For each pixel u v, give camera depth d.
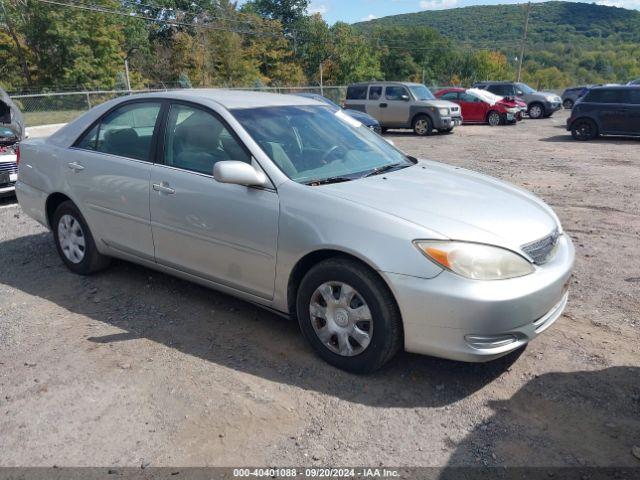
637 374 3.40
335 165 3.92
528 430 2.91
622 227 6.67
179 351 3.70
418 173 4.04
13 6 38.53
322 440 2.84
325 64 60.47
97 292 4.65
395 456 2.73
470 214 3.31
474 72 80.75
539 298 3.12
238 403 3.13
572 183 9.56
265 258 3.60
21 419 3.01
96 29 39.53
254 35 55.09
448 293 2.98
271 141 3.83
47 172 4.98
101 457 2.72
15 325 4.08
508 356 3.63
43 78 39.59
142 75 45.84
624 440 2.82
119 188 4.37
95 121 4.76
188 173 3.98
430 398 3.18
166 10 51.00
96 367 3.51
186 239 4.02
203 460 2.70
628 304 4.41
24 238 6.22
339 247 3.23
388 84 20.27
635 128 15.77
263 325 4.05
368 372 3.34
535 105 26.52
